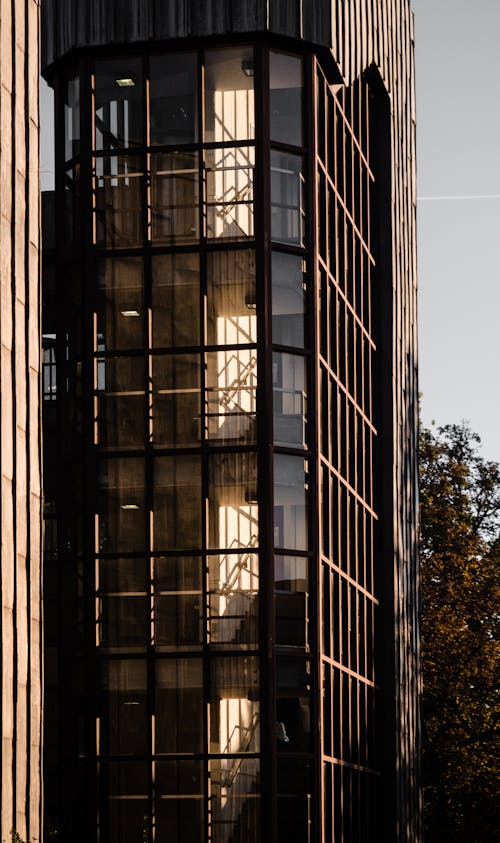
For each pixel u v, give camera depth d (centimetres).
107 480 4388
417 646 6369
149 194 4481
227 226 4447
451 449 8088
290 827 4228
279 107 4559
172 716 4238
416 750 6250
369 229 5662
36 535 3108
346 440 4981
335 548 4753
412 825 6025
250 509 4319
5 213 2995
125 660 4278
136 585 4319
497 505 8075
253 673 4238
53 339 4541
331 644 4550
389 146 5825
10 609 2922
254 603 4272
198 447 4356
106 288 4472
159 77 4534
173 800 4194
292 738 4275
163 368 4416
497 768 7331
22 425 3052
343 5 4831
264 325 4384
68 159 4575
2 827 2819
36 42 3259
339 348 4944
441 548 7475
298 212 4522
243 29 4478
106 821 4212
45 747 4319
